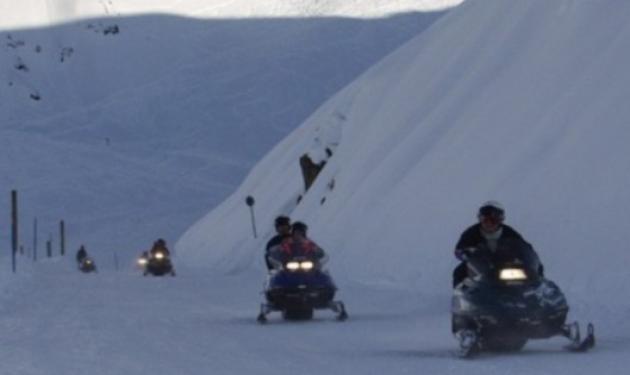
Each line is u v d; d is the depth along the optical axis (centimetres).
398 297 6744
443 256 7631
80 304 6838
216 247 16825
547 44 9175
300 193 15012
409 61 13588
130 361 3522
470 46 11388
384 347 4016
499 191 7544
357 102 13750
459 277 3881
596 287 5697
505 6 11119
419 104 11619
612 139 7019
